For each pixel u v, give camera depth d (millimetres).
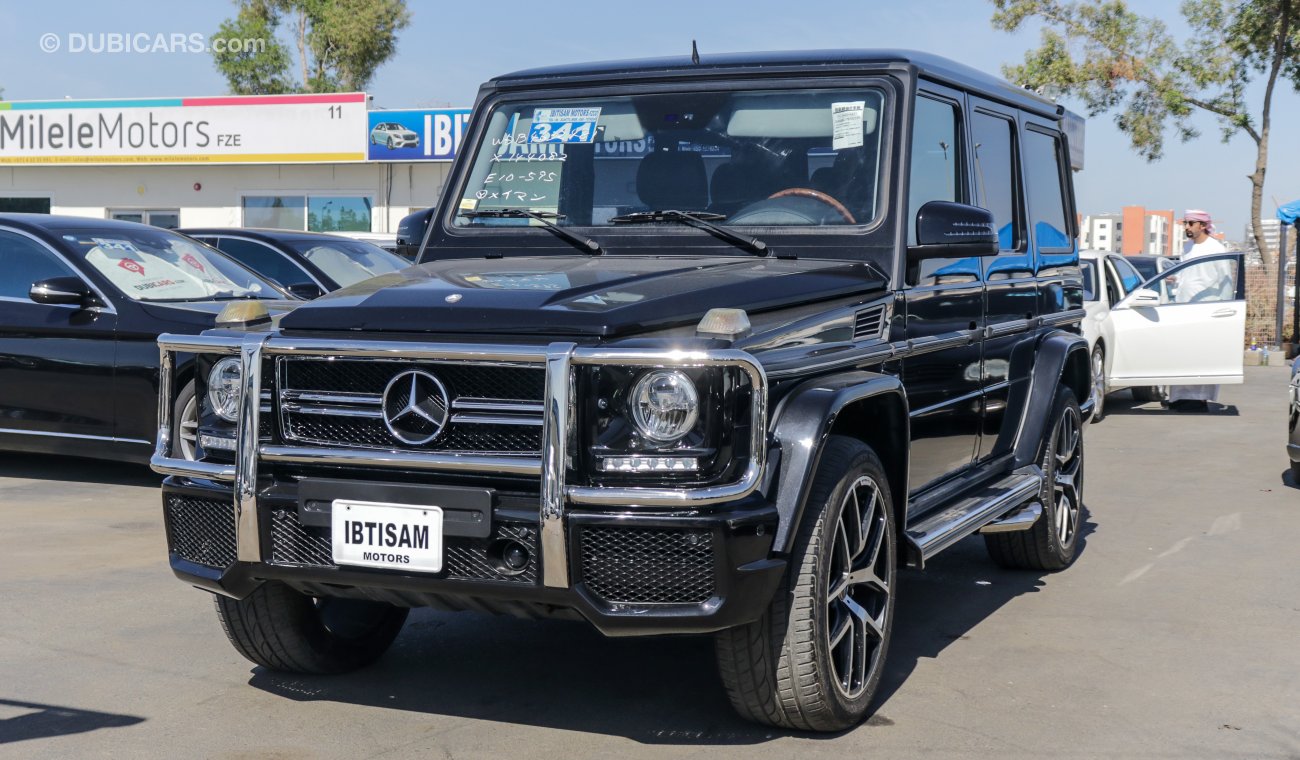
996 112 5633
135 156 27000
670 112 4684
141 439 7637
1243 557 6477
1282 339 21062
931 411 4738
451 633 4938
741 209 4504
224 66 41312
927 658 4680
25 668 4430
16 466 8859
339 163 26469
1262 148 22688
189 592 5477
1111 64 24688
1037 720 4004
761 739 3795
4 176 28125
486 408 3375
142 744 3725
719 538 3264
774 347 3549
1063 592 5750
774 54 4742
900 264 4340
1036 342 6051
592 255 4496
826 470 3645
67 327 7750
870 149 4449
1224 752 3742
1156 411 13609
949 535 4430
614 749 3707
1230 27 23172
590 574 3322
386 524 3436
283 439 3576
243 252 10812
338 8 40750
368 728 3879
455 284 3771
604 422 3311
